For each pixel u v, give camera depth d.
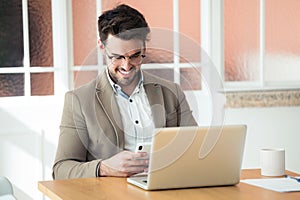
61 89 4.66
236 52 5.10
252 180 2.90
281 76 5.23
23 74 4.59
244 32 5.10
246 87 5.05
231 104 4.99
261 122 5.08
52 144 4.59
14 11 4.56
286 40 5.21
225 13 5.05
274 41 5.18
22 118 4.53
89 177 2.95
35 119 4.55
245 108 5.03
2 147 4.47
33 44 4.61
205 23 5.01
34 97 4.62
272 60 5.20
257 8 5.12
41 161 4.56
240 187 2.73
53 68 4.65
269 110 5.10
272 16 5.17
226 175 2.73
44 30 4.62
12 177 4.50
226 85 5.08
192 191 2.64
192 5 4.99
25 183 4.53
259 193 2.60
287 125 5.15
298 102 5.16
